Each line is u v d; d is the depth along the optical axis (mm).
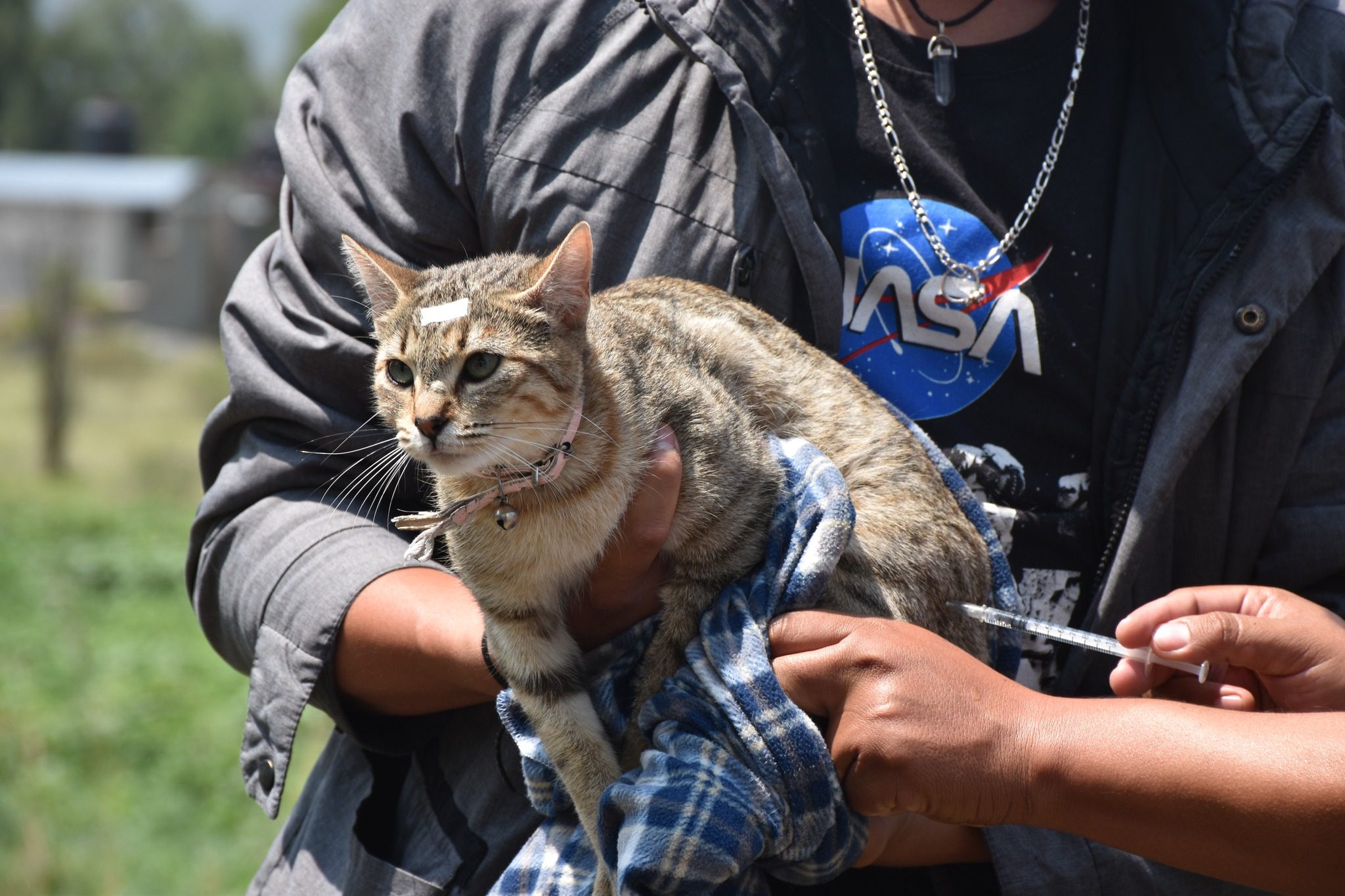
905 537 2830
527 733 2707
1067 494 2977
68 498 20422
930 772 2279
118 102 63219
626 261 2975
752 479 2775
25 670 11039
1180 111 2980
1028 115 3066
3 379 32875
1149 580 2926
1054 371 2961
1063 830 2344
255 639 2984
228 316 3174
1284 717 2303
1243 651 2553
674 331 2941
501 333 2816
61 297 25781
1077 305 2990
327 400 3053
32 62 96375
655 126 2977
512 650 2697
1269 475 2910
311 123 3193
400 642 2799
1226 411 2873
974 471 2975
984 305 2975
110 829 8250
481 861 2781
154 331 48250
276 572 2947
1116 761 2252
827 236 2924
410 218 3055
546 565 2752
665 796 2293
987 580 2912
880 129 3059
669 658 2705
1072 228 3012
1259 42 2926
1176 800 2227
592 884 2549
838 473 2729
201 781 9016
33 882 7496
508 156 2998
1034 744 2281
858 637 2404
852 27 3102
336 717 2926
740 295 2984
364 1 3252
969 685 2350
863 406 2959
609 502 2730
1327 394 2926
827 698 2396
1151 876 2719
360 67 3139
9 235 47344
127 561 15281
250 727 2973
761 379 2984
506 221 3031
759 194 2916
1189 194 2945
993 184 3045
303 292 3080
